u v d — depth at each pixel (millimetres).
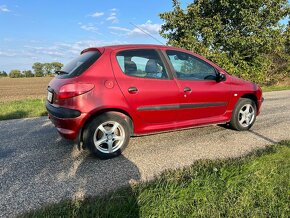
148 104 4645
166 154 4664
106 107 4305
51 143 5383
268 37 14305
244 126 5926
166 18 14812
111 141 4477
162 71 4879
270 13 14125
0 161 4496
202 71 5375
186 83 5043
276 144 4945
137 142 5285
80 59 4684
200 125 5375
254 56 15031
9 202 3240
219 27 14125
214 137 5531
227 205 3004
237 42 14141
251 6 14148
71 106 4168
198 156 4551
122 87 4430
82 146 4484
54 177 3877
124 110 4469
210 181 3385
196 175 3641
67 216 2830
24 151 4953
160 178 3664
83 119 4199
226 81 5602
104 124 4402
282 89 15258
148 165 4227
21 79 70250
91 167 4195
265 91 14359
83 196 3336
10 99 20531
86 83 4211
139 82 4590
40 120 7711
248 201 3072
